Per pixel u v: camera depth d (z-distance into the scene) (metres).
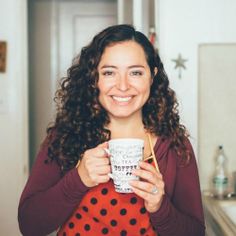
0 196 2.68
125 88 1.00
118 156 0.91
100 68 1.03
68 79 1.17
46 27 3.29
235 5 2.01
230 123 2.04
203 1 2.01
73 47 3.33
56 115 1.17
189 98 2.04
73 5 3.31
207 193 1.97
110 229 1.05
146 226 1.06
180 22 2.02
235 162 2.03
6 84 2.62
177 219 1.01
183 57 2.02
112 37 1.02
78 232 1.06
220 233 1.34
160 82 1.15
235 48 2.02
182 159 1.10
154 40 2.02
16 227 2.70
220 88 2.03
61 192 0.99
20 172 2.67
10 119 2.64
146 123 1.13
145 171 0.92
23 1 2.62
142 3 2.10
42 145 1.13
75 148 1.09
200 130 2.04
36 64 3.29
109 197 1.04
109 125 1.12
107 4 3.33
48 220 1.02
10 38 2.60
